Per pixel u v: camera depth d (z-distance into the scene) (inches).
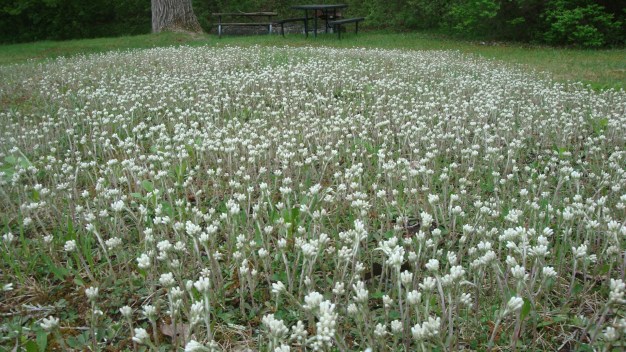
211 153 185.0
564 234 112.6
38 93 308.7
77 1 888.9
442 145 196.2
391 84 289.7
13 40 901.8
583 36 553.0
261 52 450.9
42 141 213.9
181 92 281.9
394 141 205.8
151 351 93.6
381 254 121.8
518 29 620.4
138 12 930.1
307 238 124.4
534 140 213.6
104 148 197.0
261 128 219.6
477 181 166.7
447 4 686.5
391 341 94.4
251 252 120.6
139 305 109.5
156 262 116.4
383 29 828.6
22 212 137.8
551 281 103.3
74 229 136.4
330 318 74.5
